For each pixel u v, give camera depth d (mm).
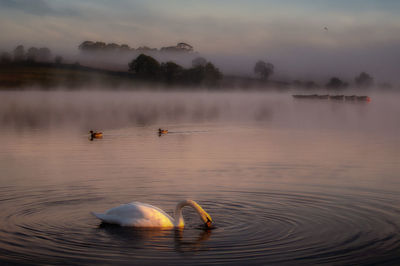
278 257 8977
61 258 8891
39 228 10516
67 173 16953
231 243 9688
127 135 32156
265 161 19969
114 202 12758
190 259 8859
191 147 25172
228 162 19672
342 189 14383
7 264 8586
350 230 10469
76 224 10812
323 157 21203
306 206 12391
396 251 9266
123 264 8633
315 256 9039
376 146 25578
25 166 18516
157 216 10680
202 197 13352
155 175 16594
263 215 11570
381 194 13711
